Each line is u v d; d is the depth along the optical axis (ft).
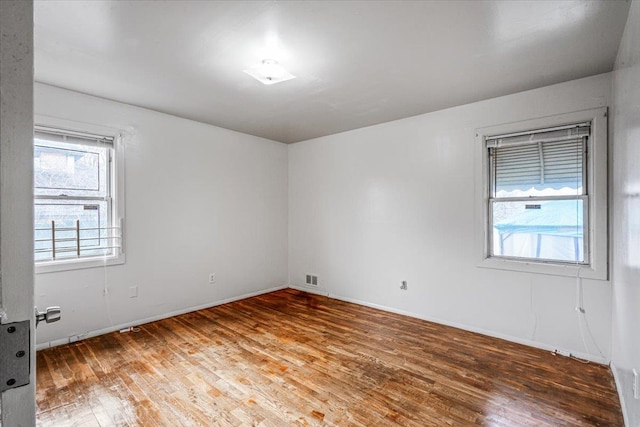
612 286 8.46
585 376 8.01
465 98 10.56
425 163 12.19
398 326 11.51
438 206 11.88
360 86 9.55
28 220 1.72
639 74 5.27
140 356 9.05
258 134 15.28
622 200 7.09
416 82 9.29
